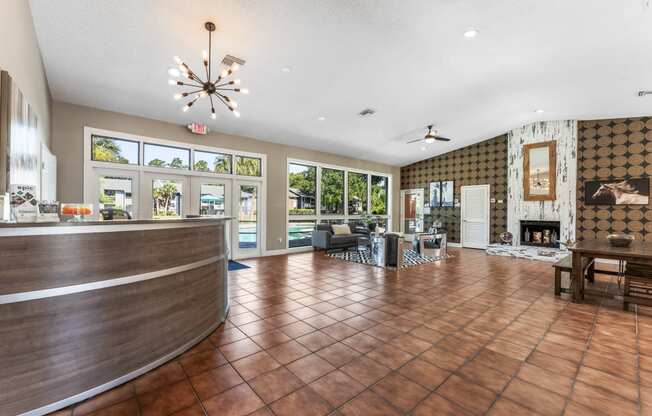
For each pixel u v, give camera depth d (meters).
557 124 7.07
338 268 5.60
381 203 10.24
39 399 1.61
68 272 1.70
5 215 1.85
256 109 5.39
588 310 3.38
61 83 4.04
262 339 2.60
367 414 1.66
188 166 5.78
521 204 7.61
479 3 3.06
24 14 2.60
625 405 1.73
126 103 4.72
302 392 1.86
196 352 2.36
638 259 3.30
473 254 7.49
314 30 3.35
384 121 6.40
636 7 3.14
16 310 1.54
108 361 1.86
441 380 1.99
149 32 3.23
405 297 3.82
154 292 2.11
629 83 4.93
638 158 6.31
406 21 3.29
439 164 9.55
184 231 2.37
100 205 4.80
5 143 2.00
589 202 6.77
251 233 6.81
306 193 8.04
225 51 3.63
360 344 2.52
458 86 4.95
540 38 3.68
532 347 2.47
